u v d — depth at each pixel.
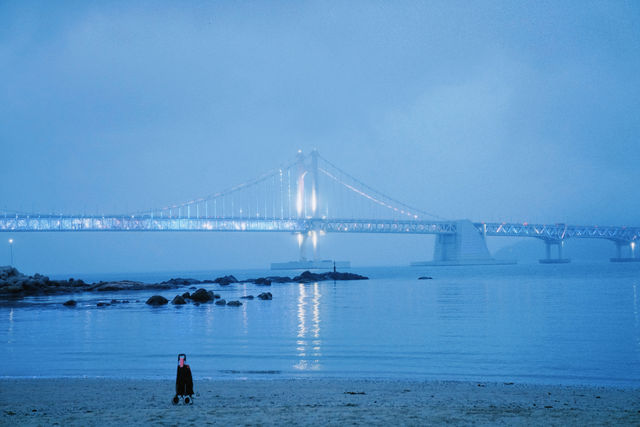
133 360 19.16
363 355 19.72
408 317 33.44
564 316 32.34
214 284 88.38
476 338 23.75
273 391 13.41
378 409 10.96
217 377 15.87
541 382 14.98
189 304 46.66
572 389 13.67
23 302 50.91
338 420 9.97
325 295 58.25
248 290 70.69
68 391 13.62
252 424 9.67
